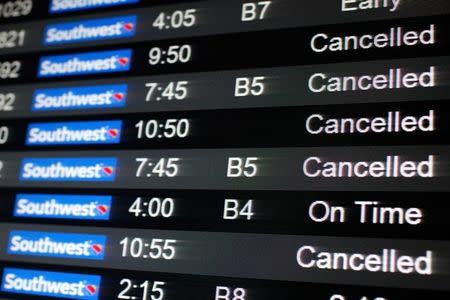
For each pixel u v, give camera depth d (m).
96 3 1.94
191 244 1.58
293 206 1.52
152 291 1.58
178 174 1.65
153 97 1.75
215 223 1.58
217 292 1.53
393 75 1.53
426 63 1.51
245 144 1.61
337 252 1.45
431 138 1.45
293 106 1.59
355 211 1.46
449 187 1.40
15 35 2.02
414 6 1.56
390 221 1.43
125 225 1.67
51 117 1.86
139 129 1.74
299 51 1.63
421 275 1.37
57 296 1.68
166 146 1.69
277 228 1.52
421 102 1.48
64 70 1.90
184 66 1.75
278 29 1.67
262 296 1.49
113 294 1.62
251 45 1.69
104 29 1.90
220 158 1.62
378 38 1.57
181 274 1.57
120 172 1.72
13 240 1.78
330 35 1.62
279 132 1.58
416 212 1.41
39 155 1.84
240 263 1.53
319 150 1.53
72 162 1.79
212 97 1.69
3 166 1.87
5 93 1.96
